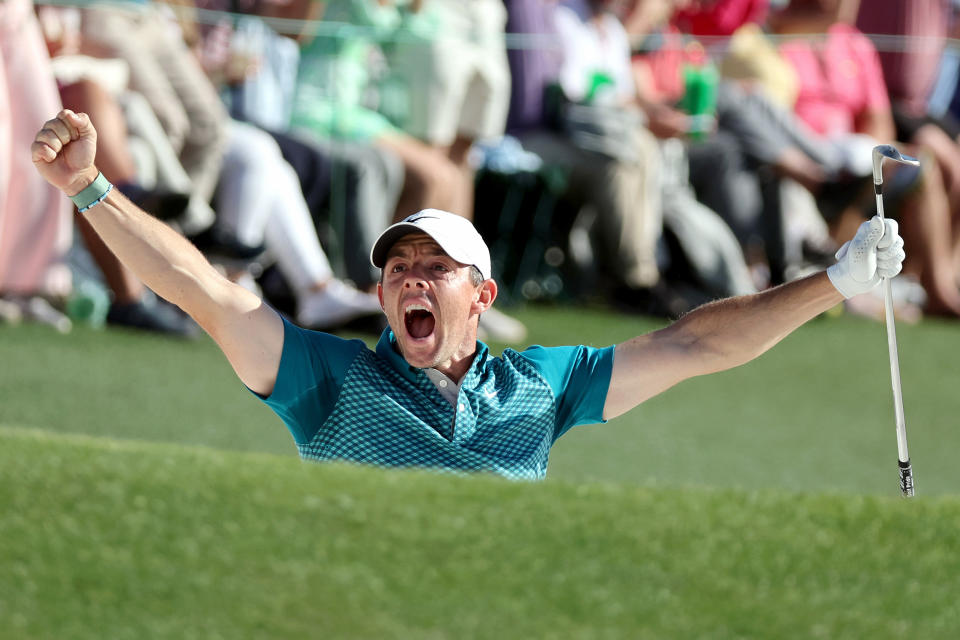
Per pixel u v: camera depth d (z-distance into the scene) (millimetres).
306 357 13617
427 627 9273
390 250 14070
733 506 11055
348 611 9375
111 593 9391
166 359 25703
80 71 26281
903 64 39062
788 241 36094
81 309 26953
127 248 13344
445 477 11164
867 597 9969
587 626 9414
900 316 36781
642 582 9906
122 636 9008
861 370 31203
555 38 33969
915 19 39031
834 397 28953
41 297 27078
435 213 14078
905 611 9852
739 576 10094
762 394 28672
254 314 13562
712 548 10367
